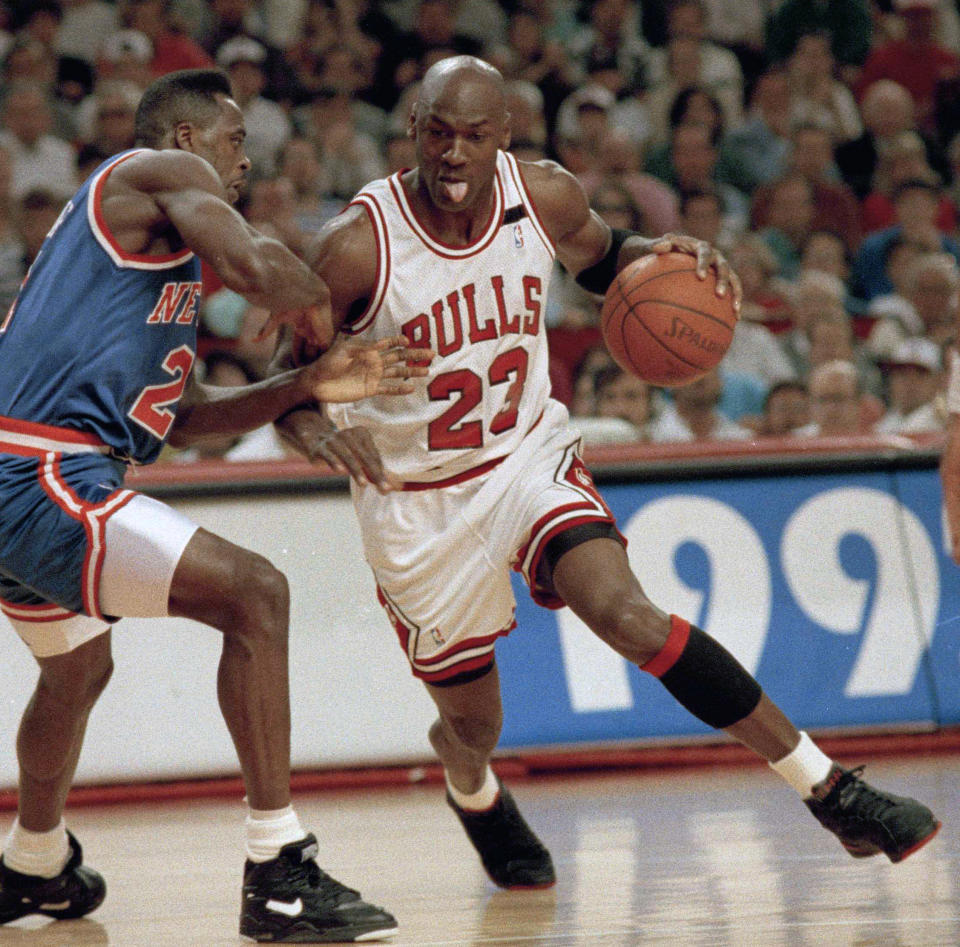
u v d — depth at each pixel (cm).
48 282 973
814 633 1903
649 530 1894
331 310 1066
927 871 1137
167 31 3412
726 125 3591
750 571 1905
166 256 976
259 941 977
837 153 3556
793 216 3212
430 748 1823
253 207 2788
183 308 1002
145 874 1295
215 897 1166
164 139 1016
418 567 1109
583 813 1535
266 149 3247
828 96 3722
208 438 1077
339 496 1839
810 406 2331
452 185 1015
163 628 1797
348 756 1803
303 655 1809
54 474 959
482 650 1123
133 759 1766
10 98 3061
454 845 1384
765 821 1425
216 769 1783
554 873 1161
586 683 1873
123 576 947
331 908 968
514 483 1097
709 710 995
